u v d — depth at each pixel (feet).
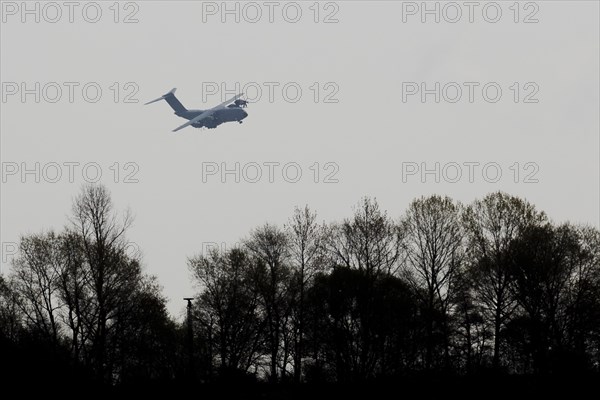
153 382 625.82
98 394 584.81
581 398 591.37
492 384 615.57
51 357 577.02
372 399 611.88
